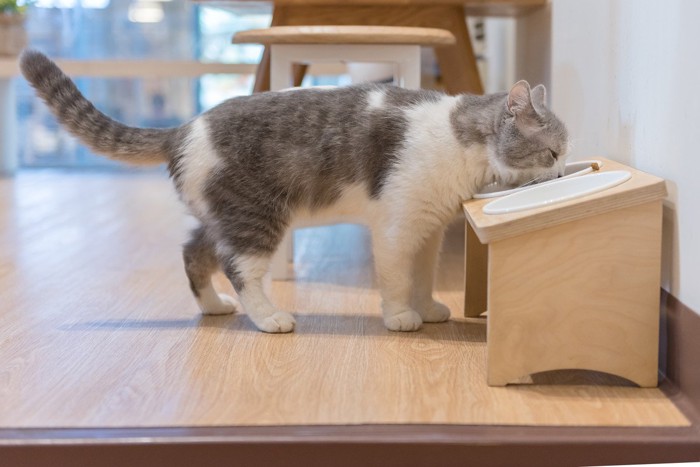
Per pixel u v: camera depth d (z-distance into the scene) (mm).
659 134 1647
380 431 1349
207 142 1923
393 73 3131
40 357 1757
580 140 2318
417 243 1949
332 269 2764
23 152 5957
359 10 2863
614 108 1985
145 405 1467
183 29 5586
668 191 1596
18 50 5277
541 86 1905
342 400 1487
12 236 3332
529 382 1595
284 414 1420
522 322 1554
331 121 1917
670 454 1325
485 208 1657
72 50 5637
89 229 3531
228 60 5500
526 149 1816
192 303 2260
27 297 2318
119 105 5762
